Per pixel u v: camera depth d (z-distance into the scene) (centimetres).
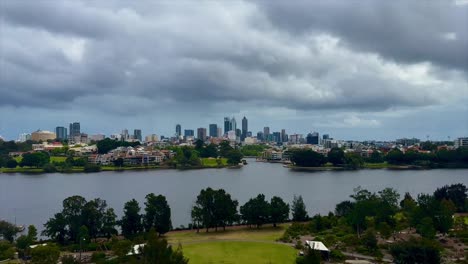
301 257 13588
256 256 14638
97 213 17550
